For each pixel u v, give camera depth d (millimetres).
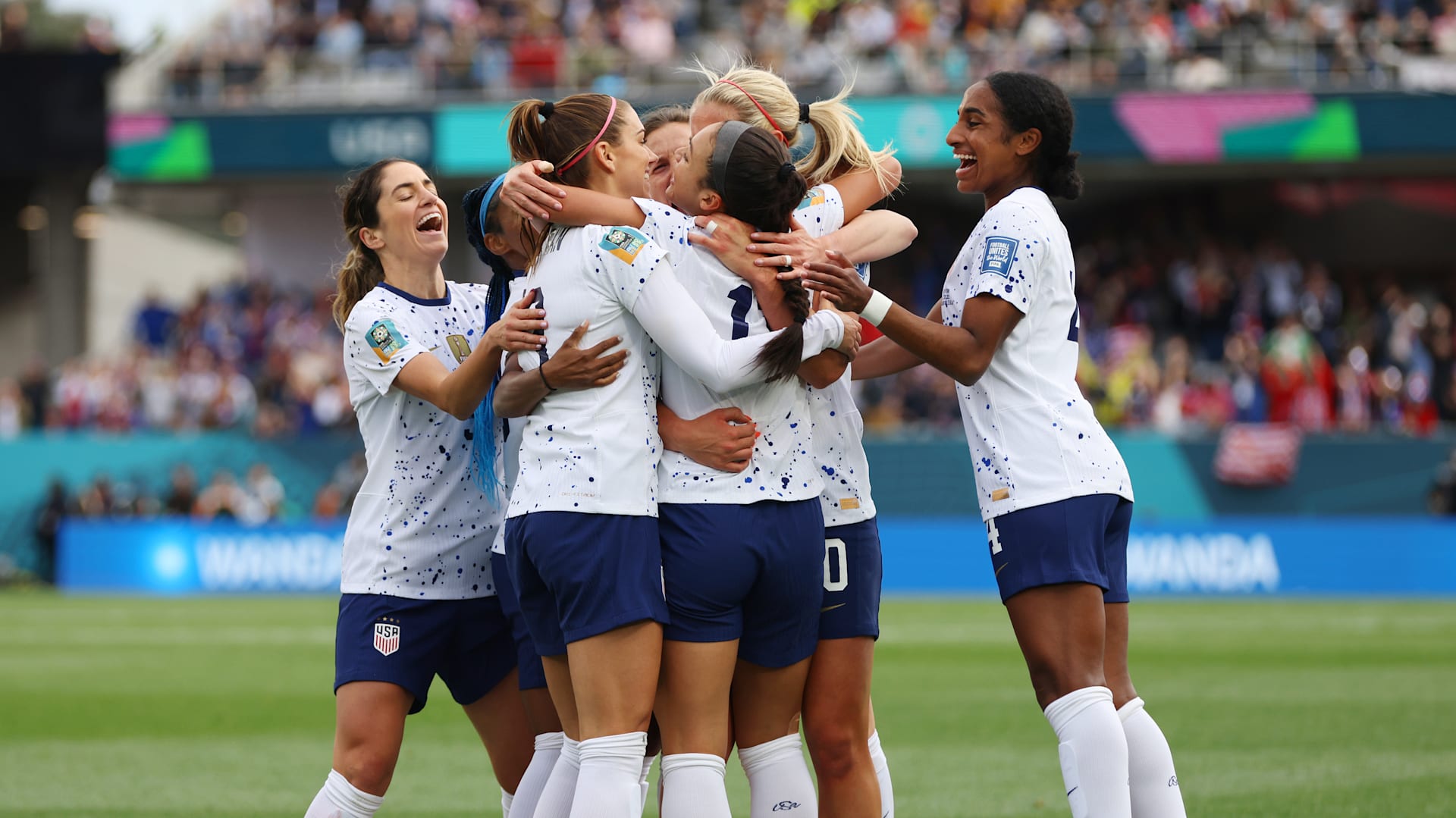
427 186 15414
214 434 74062
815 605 13711
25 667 40625
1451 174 81750
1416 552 63188
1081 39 78250
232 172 79125
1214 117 74062
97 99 79250
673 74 79625
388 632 14844
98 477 73438
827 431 14375
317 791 22578
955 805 20828
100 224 106812
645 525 13086
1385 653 40906
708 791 13109
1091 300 82188
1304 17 79438
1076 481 14047
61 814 20625
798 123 14617
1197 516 67938
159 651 44531
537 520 13102
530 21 85062
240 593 69312
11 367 100250
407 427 15016
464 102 77938
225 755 26188
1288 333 71062
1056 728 13938
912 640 45875
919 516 69250
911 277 85312
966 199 87750
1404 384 72250
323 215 88000
